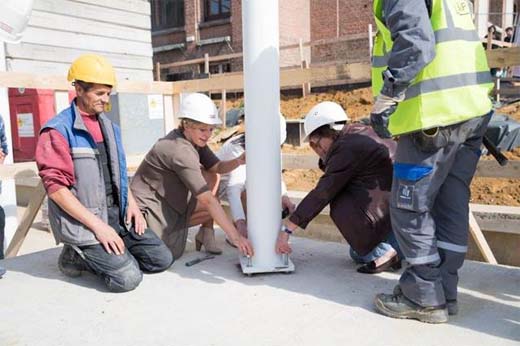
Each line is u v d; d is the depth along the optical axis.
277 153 2.89
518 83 10.45
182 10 18.03
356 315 2.38
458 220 2.30
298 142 9.49
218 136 9.77
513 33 12.11
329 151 2.88
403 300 2.33
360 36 12.53
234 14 16.52
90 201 2.85
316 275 2.95
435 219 2.34
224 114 10.86
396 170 2.27
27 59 7.09
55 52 7.41
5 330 2.31
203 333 2.24
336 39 12.88
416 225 2.23
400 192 2.24
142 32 8.72
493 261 3.99
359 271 2.99
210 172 3.55
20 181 7.18
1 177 3.97
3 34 4.24
